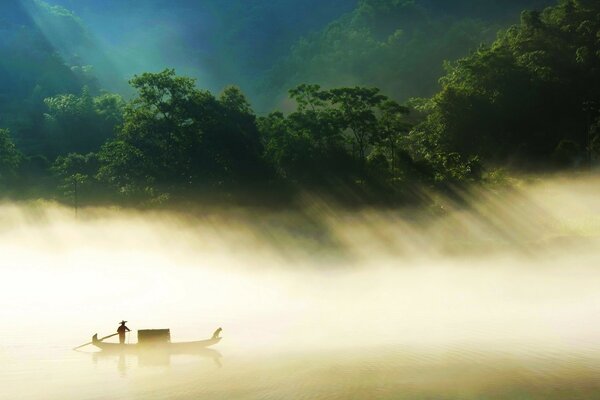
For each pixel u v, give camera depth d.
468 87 132.38
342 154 107.06
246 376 25.72
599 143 115.50
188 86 106.88
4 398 23.78
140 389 24.52
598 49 140.62
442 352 28.25
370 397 22.73
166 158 102.75
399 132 116.62
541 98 131.25
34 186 125.94
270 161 105.81
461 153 123.75
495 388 23.22
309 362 27.44
